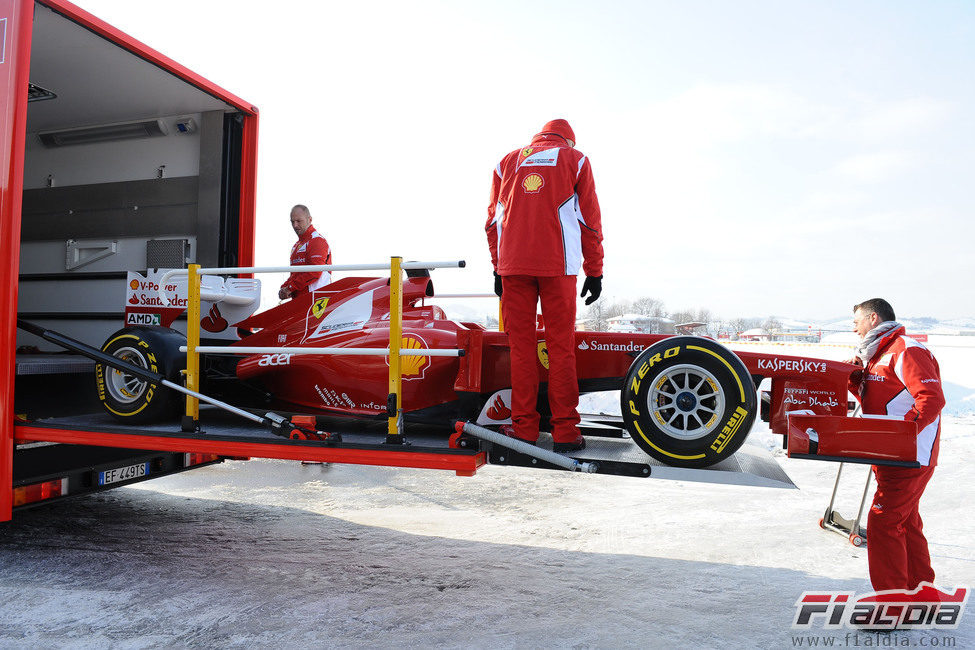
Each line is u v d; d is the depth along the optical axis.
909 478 3.21
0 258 3.68
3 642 2.98
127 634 3.08
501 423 3.59
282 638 3.06
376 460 3.34
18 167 3.75
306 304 4.40
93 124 5.77
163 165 5.64
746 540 4.70
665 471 3.07
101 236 5.82
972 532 4.95
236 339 4.75
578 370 3.74
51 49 4.43
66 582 3.76
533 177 3.33
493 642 3.05
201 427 3.94
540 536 4.76
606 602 3.55
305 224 5.57
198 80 4.90
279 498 5.83
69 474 4.02
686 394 3.12
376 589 3.70
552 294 3.34
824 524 5.01
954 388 13.40
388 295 4.17
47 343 5.97
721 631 3.21
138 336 4.02
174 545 4.46
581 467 3.16
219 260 5.36
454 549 4.45
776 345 17.03
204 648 2.95
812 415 3.00
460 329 3.64
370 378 3.89
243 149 5.48
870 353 3.42
